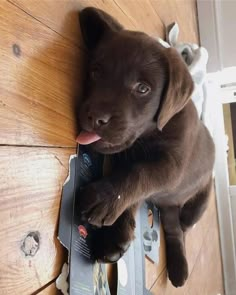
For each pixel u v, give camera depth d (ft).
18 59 0.71
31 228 0.70
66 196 0.82
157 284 1.40
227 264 2.72
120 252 0.94
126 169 0.97
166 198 1.34
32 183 0.71
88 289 0.87
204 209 1.57
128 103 0.86
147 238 1.32
